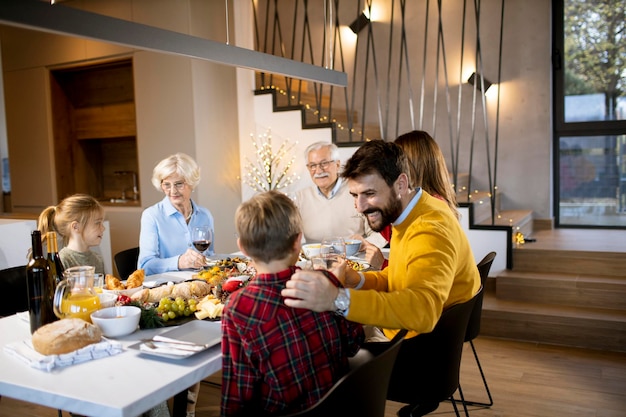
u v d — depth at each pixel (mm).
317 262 1836
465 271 1885
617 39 5383
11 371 1428
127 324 1662
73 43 5180
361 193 1753
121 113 5332
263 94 5105
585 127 5543
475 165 5797
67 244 2375
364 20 6062
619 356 3512
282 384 1361
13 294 2318
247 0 5082
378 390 1417
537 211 5625
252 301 1385
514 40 5547
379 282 1959
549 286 4023
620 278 4012
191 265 2566
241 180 5121
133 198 5754
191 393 2527
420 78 5965
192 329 1681
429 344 1836
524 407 2844
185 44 2137
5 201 6418
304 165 4898
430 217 1745
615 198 5547
